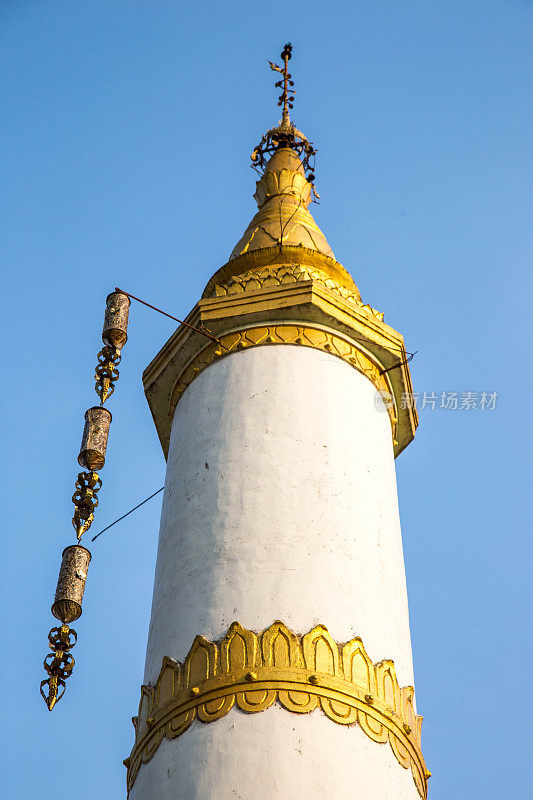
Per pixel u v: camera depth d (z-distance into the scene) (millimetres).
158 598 14797
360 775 12633
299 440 15438
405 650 14422
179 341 17203
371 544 14859
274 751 12516
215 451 15617
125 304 17766
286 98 22391
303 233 18984
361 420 16203
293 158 21078
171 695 13500
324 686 13102
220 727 12875
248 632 13500
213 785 12422
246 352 16562
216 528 14734
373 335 17141
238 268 18172
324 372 16359
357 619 13938
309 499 14852
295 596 13820
